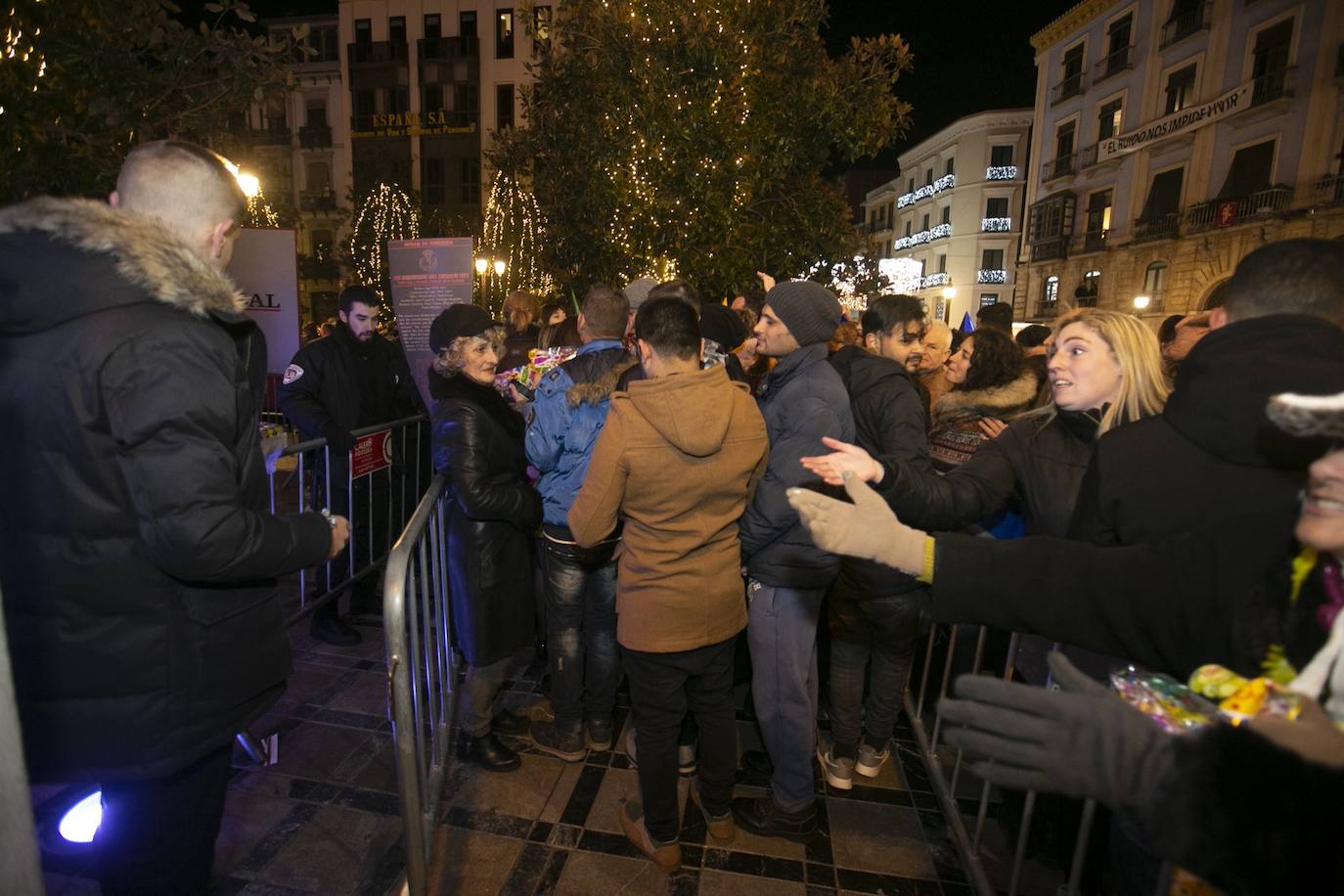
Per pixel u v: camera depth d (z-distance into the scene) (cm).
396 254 506
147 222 138
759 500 219
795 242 898
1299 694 80
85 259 130
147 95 303
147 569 137
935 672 326
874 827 246
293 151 3388
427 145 3294
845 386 250
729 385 207
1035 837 205
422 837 189
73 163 271
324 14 3344
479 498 242
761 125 799
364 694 316
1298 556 87
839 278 1102
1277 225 1978
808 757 233
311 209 3388
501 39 3219
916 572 118
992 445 203
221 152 380
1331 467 77
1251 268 116
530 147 1080
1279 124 1986
